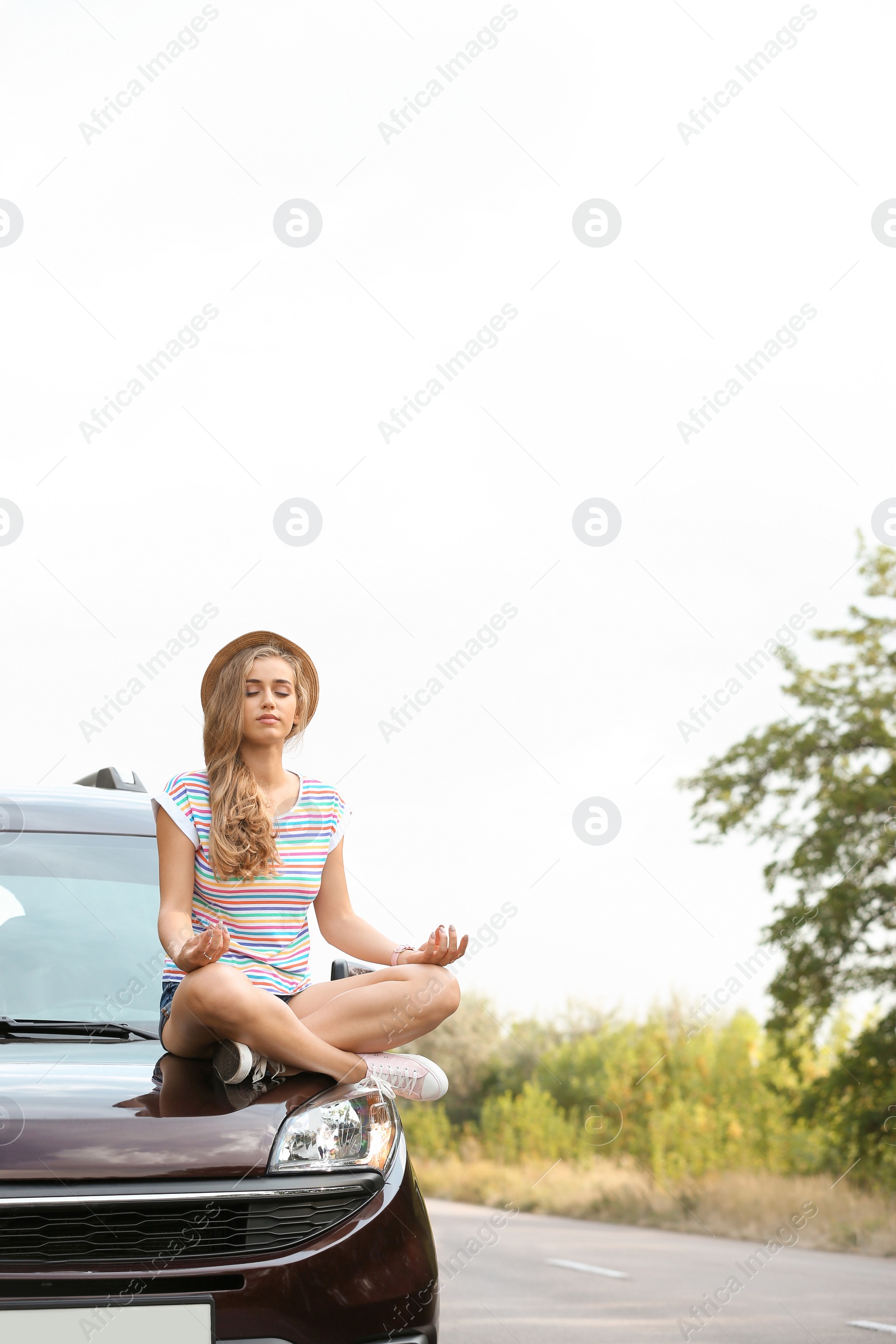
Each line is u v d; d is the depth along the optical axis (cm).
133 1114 539
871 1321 1203
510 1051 4944
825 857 2905
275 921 647
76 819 771
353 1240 538
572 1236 2252
